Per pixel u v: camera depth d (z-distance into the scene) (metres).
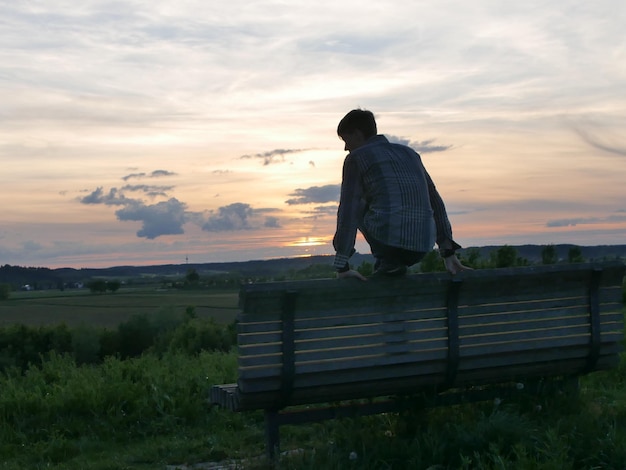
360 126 4.91
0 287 145.62
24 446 6.15
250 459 4.92
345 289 4.50
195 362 9.86
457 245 5.01
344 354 4.56
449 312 4.85
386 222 4.57
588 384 7.12
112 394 7.10
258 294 4.29
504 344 5.04
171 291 156.88
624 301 15.27
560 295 5.23
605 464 4.09
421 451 4.41
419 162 4.85
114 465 5.47
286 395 4.48
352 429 4.98
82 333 58.44
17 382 8.16
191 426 6.72
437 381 4.96
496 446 4.23
